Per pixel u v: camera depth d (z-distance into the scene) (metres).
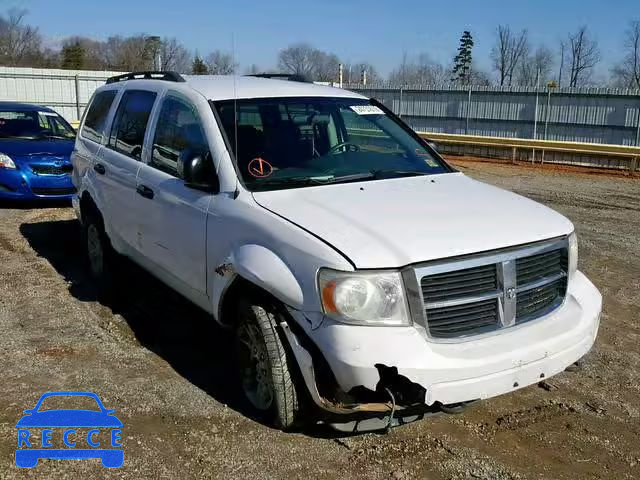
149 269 5.07
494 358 3.25
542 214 3.87
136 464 3.38
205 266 4.13
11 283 6.29
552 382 4.44
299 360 3.35
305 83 5.30
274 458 3.45
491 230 3.49
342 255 3.21
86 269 6.82
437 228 3.43
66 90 25.53
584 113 19.47
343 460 3.46
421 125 23.88
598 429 3.85
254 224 3.67
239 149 4.16
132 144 5.31
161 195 4.59
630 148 16.06
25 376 4.32
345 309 3.15
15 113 10.80
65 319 5.37
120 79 6.27
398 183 4.21
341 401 3.26
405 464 3.44
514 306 3.44
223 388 4.21
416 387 3.15
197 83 4.82
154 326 5.25
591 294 3.91
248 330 3.76
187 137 4.51
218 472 3.33
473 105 22.14
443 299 3.26
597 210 10.95
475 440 3.70
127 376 4.36
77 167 6.45
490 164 17.91
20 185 9.47
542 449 3.62
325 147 4.54
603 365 4.74
